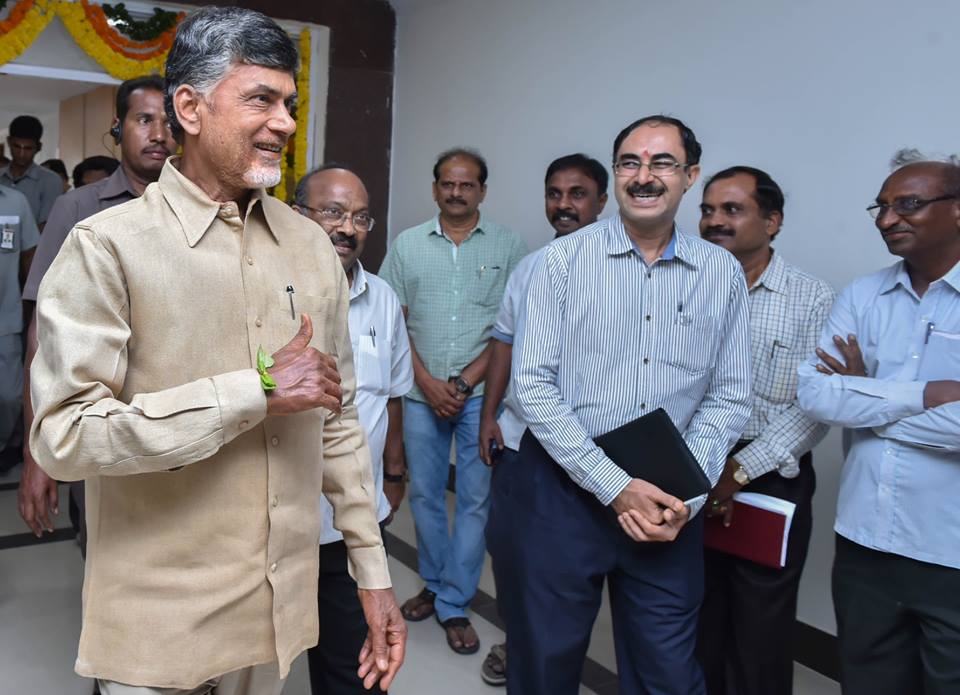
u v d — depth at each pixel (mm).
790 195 2986
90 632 1263
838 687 2770
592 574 1958
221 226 1277
